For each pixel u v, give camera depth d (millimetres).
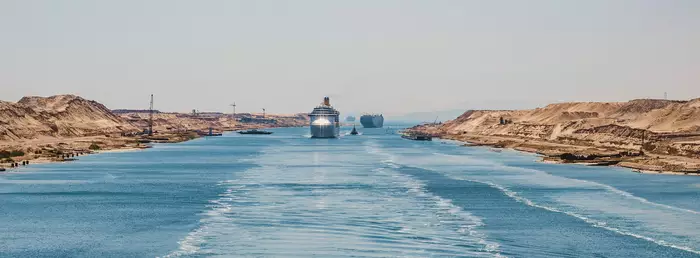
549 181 187375
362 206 137875
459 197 152375
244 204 141375
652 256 93688
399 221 119688
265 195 156625
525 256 93438
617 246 99562
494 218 122938
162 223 118750
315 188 171125
